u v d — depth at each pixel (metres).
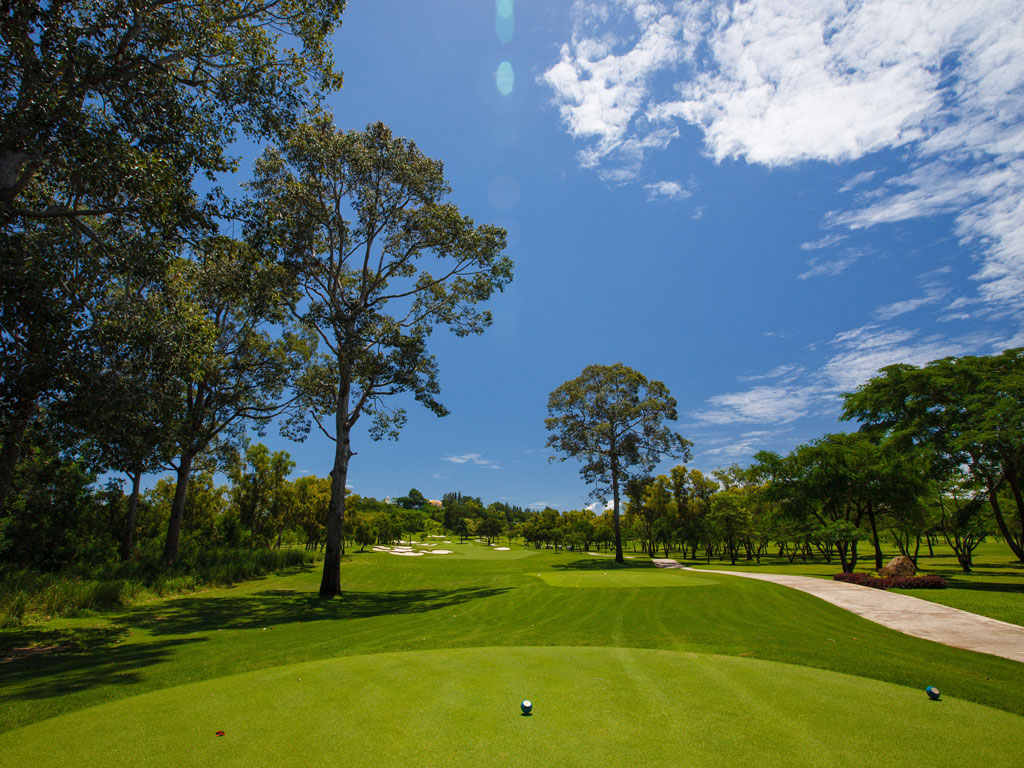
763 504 44.09
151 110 10.62
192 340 13.39
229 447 30.50
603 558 47.41
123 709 5.32
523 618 13.16
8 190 9.84
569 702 5.30
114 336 11.54
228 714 5.02
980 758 3.92
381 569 32.78
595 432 42.03
